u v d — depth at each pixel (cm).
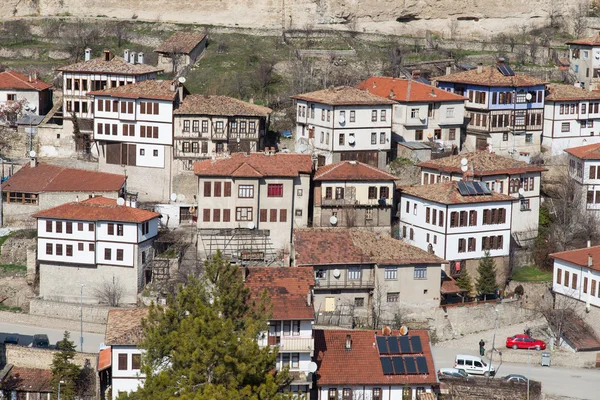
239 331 16125
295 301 18150
